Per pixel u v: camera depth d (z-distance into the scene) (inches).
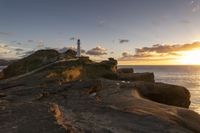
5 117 381.4
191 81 6117.1
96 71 1455.5
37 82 956.6
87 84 855.7
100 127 444.1
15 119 371.9
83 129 406.0
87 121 480.7
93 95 787.4
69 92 794.8
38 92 765.3
